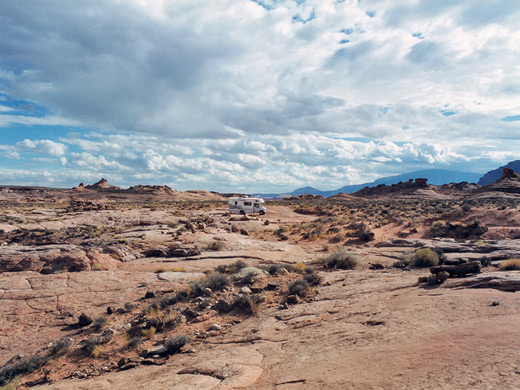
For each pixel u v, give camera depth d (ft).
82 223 134.10
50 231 104.37
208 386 16.60
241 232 114.01
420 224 113.91
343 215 166.40
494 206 164.35
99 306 42.22
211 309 36.94
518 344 13.84
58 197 434.30
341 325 23.68
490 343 14.56
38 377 26.37
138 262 68.39
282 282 44.06
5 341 33.42
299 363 17.92
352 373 14.76
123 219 144.36
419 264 49.90
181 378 18.78
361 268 54.75
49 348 30.91
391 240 77.41
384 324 21.45
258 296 37.42
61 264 58.13
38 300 43.47
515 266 41.63
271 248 83.25
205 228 119.85
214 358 21.74
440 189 501.97
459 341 15.57
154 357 26.48
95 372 25.54
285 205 280.10
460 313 20.34
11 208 210.18
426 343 16.30
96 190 558.97
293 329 25.80
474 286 27.58
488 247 58.65
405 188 491.72
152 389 17.56
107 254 67.87
